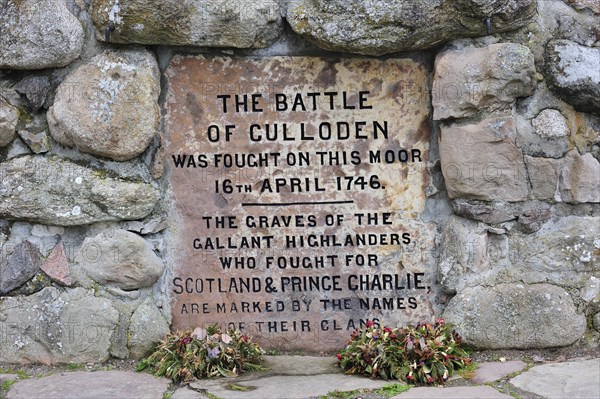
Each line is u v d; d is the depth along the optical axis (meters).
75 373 2.99
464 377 2.86
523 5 2.97
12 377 2.96
